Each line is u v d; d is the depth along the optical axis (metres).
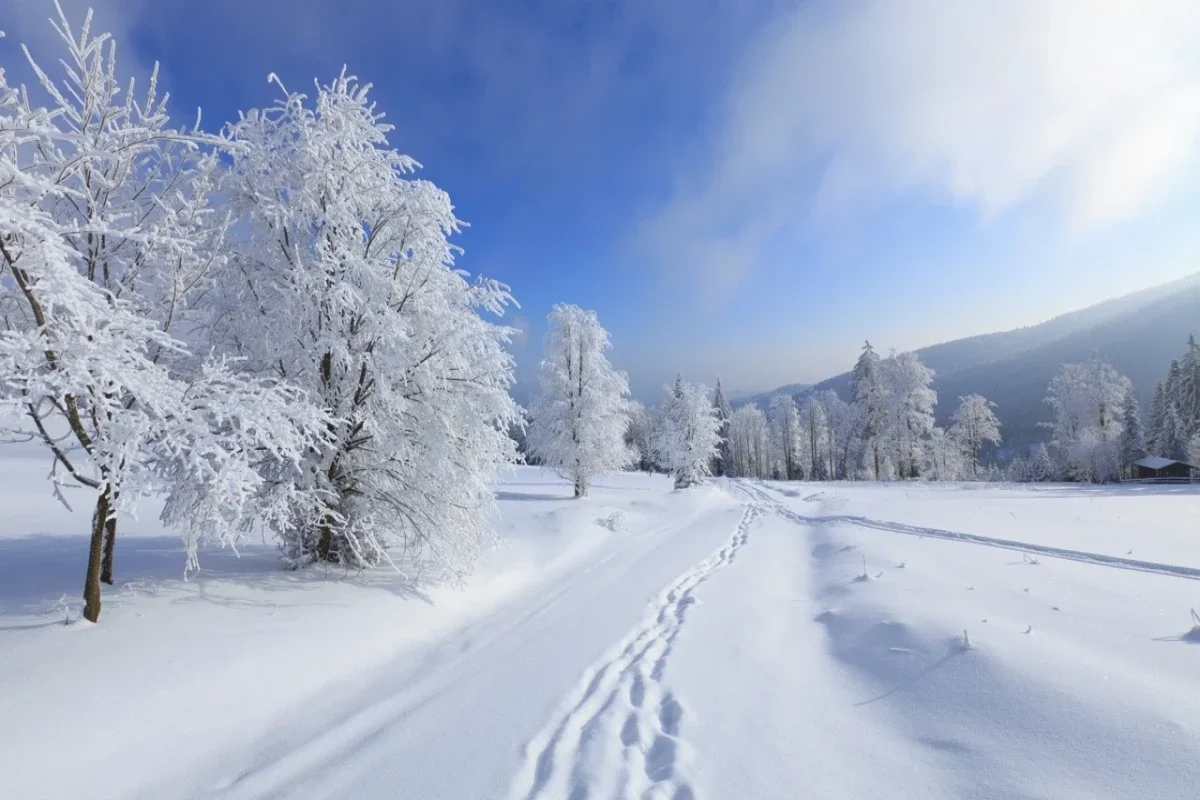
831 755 3.73
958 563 9.11
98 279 6.27
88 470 7.55
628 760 3.77
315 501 7.66
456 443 8.93
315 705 5.09
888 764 3.58
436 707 4.88
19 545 9.48
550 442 26.81
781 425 78.19
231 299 7.94
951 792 3.21
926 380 46.41
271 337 7.65
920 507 18.61
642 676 5.37
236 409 5.25
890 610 6.48
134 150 5.82
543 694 5.09
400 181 8.91
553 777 3.61
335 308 7.60
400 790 3.56
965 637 5.18
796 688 4.95
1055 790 3.06
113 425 4.79
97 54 5.56
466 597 8.81
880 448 48.84
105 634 5.09
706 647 6.12
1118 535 11.10
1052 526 12.77
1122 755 3.26
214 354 7.62
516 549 12.60
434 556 8.63
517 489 32.22
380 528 8.91
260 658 5.30
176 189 6.68
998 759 3.45
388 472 8.71
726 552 13.53
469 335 8.76
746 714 4.41
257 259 7.98
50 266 4.10
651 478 49.34
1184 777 2.98
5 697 3.95
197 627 5.57
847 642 6.06
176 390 5.13
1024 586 7.23
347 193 8.24
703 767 3.61
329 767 3.93
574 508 19.78
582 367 26.66
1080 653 4.69
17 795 3.33
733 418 83.38
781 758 3.71
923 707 4.30
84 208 5.89
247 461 5.44
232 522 6.55
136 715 4.18
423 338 8.61
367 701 5.21
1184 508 15.98
